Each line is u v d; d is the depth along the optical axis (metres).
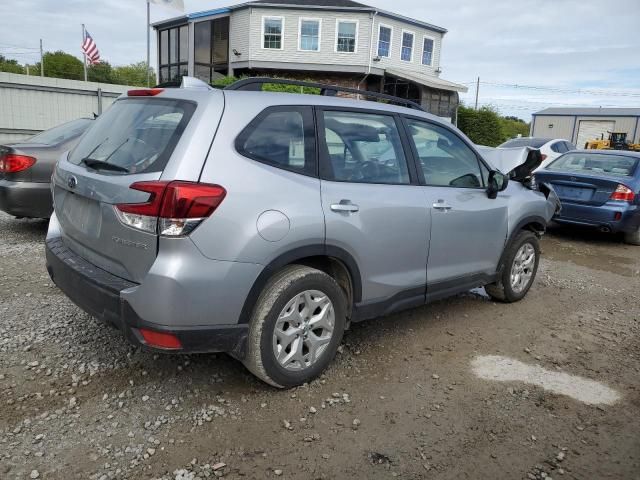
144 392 3.24
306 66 31.23
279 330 3.17
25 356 3.59
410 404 3.29
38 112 20.81
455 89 32.69
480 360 3.97
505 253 4.97
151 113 3.22
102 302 2.93
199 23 33.19
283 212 3.04
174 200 2.69
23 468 2.53
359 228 3.44
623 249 8.45
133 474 2.54
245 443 2.81
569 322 4.90
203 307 2.82
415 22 32.66
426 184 4.04
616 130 53.69
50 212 6.48
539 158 5.27
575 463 2.82
